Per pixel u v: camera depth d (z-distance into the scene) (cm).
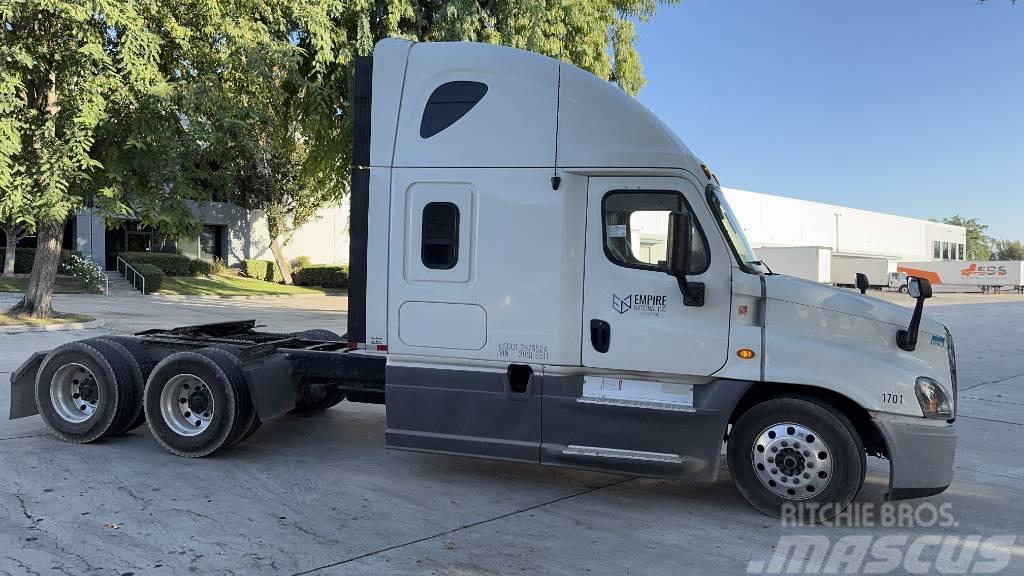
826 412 495
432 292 554
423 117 557
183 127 1450
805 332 498
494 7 1773
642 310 518
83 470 597
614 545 464
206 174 1548
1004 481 627
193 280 3459
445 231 550
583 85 531
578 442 531
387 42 572
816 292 501
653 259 518
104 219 1517
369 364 640
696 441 510
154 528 471
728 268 506
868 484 612
